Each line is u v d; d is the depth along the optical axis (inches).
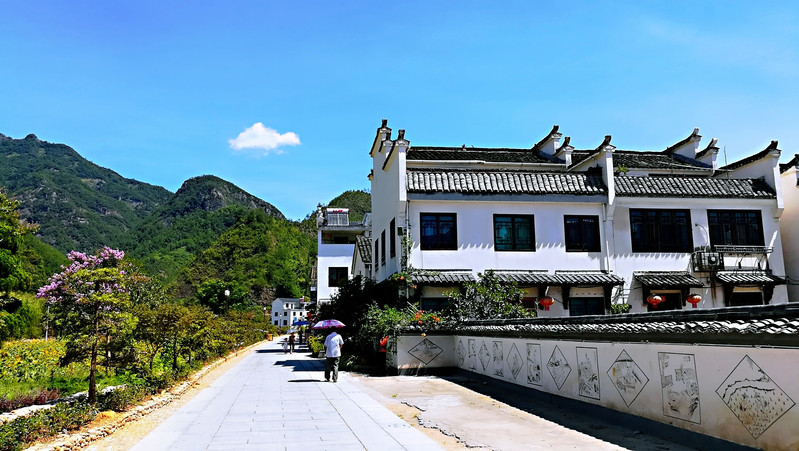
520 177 798.5
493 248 775.7
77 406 376.8
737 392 261.7
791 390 231.3
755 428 250.8
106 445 321.1
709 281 795.4
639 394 340.5
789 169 831.7
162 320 563.5
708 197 800.3
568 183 798.5
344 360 847.1
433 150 1015.0
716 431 275.4
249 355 1283.2
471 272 765.3
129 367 523.5
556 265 782.5
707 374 282.4
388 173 878.4
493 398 498.0
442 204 776.3
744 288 800.3
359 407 458.3
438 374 704.4
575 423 372.5
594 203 794.8
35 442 302.4
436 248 768.9
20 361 633.0
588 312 786.2
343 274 1636.3
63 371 615.8
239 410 449.1
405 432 351.6
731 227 812.0
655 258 796.0
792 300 807.7
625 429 347.3
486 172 799.7
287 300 3671.3
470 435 337.7
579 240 797.2
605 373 379.2
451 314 726.5
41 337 1102.4
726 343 264.1
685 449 290.7
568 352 430.3
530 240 789.9
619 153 1051.3
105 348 439.2
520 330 502.0
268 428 369.1
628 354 352.5
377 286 855.7
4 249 841.5
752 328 242.2
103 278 424.8
